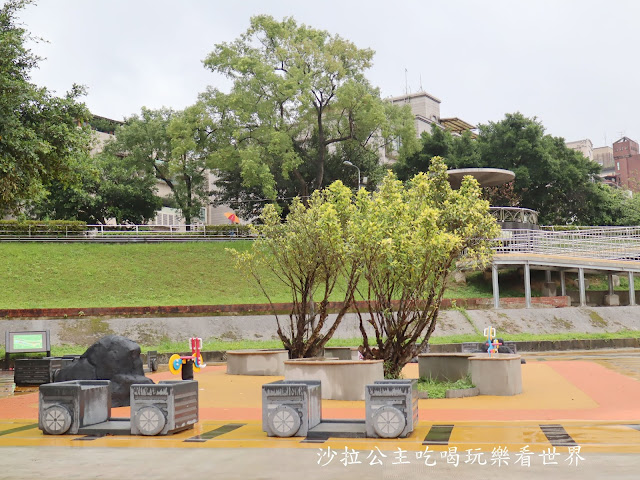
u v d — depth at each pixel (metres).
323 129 60.06
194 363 20.38
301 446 9.31
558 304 39.94
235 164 59.66
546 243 43.19
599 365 23.48
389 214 16.78
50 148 20.97
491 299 38.78
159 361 28.95
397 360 17.08
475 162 64.25
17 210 23.73
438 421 11.71
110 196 62.44
